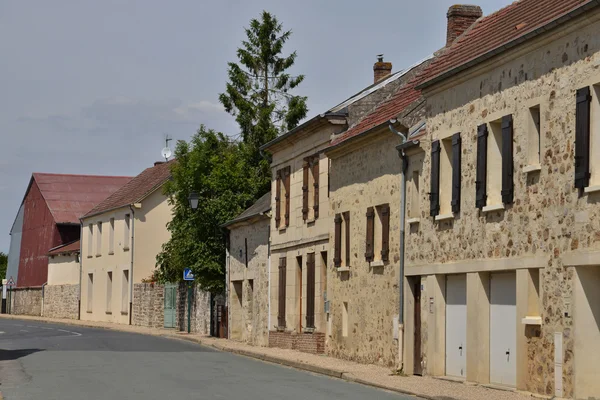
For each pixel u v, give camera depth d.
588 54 16.23
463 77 20.67
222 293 41.19
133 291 53.94
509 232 18.73
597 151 16.09
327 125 30.11
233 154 45.16
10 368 23.17
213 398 16.66
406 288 23.38
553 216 17.19
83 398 16.50
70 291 64.06
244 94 52.88
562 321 16.78
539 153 18.00
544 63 17.62
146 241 54.59
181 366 24.20
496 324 19.53
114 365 24.25
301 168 32.81
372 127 25.17
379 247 25.48
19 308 74.56
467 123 20.64
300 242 32.38
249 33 53.22
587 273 16.41
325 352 29.38
